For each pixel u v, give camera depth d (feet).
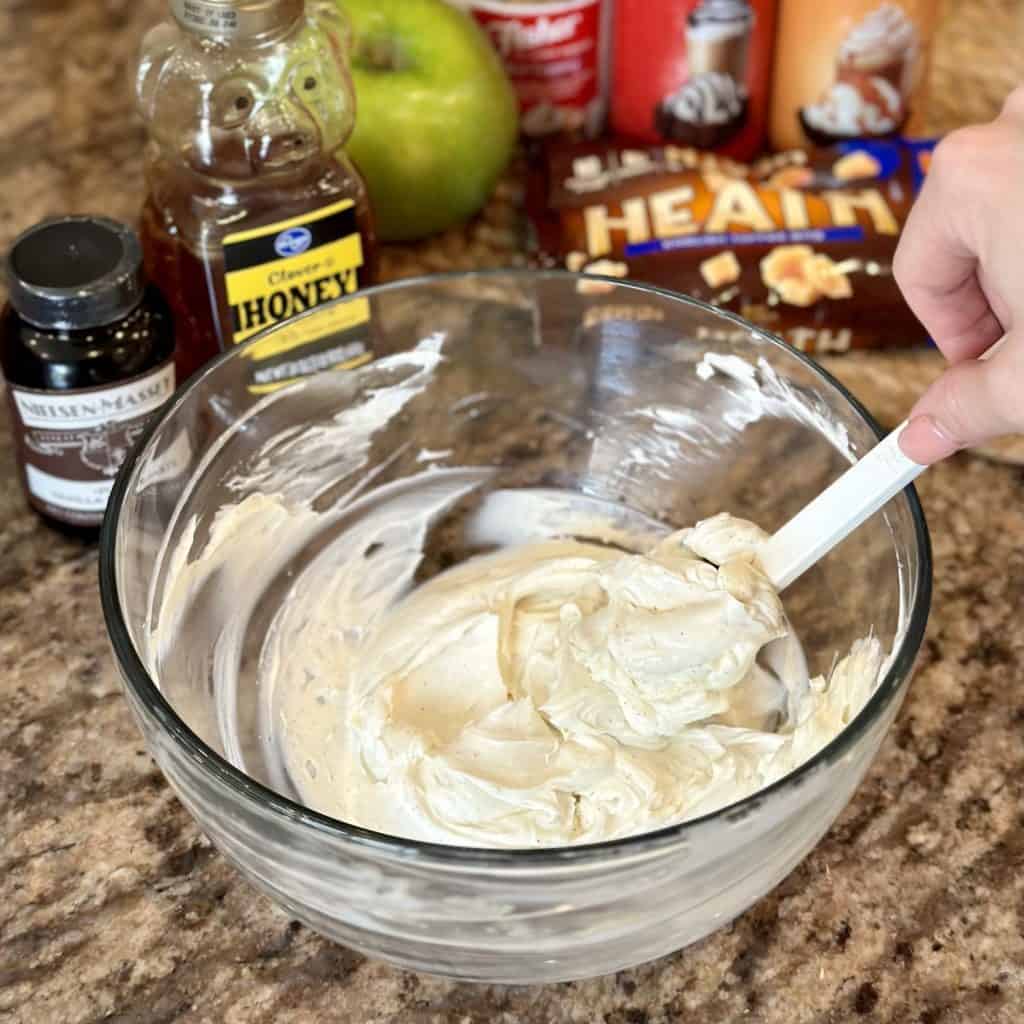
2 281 3.21
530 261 3.26
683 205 3.11
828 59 3.17
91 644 2.63
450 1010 2.12
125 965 2.17
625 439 2.80
